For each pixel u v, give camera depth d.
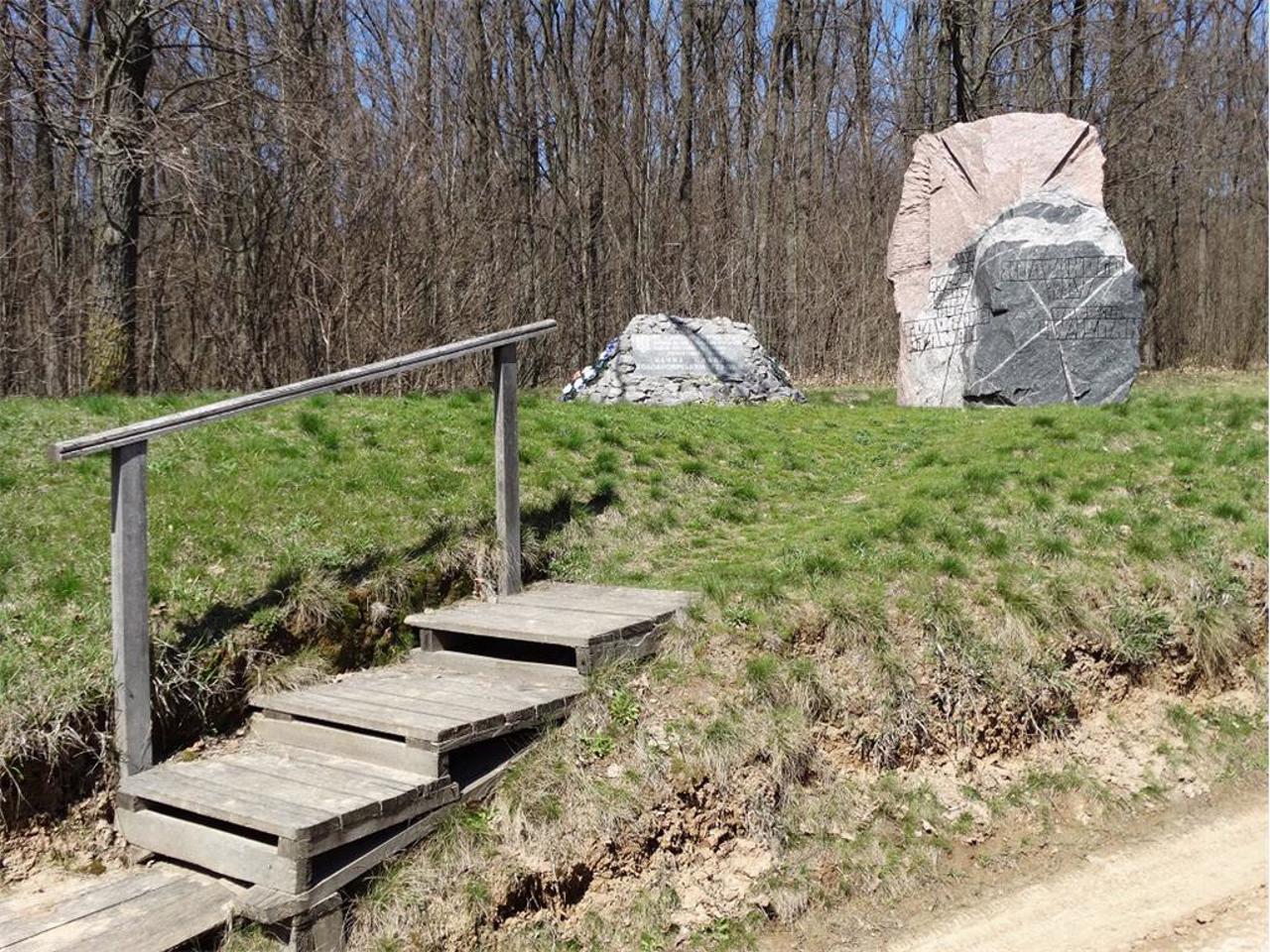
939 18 24.81
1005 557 6.66
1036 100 23.67
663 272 23.38
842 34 30.58
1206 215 28.48
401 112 17.67
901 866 5.02
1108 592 6.57
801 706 5.38
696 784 4.89
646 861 4.64
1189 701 6.52
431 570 6.11
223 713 5.04
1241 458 8.31
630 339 14.27
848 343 24.38
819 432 10.16
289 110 14.09
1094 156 12.71
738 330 14.65
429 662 5.70
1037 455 8.48
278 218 16.47
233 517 5.91
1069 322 12.26
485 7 23.83
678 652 5.56
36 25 13.02
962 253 13.20
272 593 5.46
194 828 4.17
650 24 25.25
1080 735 6.06
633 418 9.38
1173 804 5.82
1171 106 25.12
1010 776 5.71
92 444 4.32
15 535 5.42
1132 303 12.27
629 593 6.22
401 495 6.62
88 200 19.25
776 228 25.77
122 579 4.50
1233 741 6.34
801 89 26.94
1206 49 28.59
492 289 17.17
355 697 5.00
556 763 4.79
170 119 13.00
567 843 4.50
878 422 10.78
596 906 4.45
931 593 6.14
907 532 6.82
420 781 4.36
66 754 4.42
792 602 5.90
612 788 4.74
